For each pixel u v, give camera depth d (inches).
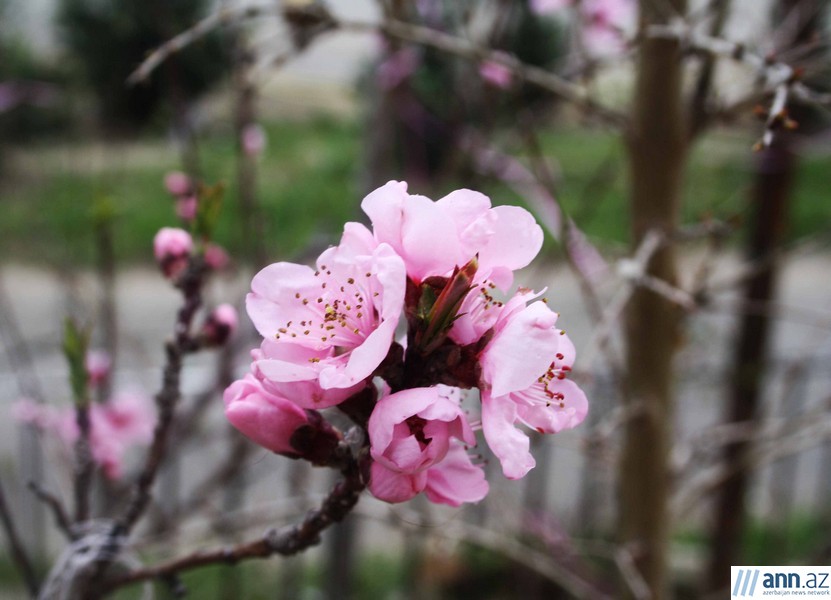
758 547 30.8
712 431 18.1
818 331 24.6
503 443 8.4
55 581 10.7
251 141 21.4
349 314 9.1
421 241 8.7
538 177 16.4
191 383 22.3
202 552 9.9
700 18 14.3
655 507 16.1
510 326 8.5
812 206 72.3
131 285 62.7
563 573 16.6
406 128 25.4
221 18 13.6
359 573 31.5
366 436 8.9
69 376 11.1
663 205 15.3
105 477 17.6
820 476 39.4
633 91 15.3
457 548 27.2
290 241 63.9
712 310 16.3
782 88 10.4
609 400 21.5
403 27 14.7
